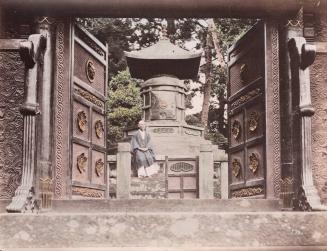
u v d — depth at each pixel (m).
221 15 6.70
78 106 7.00
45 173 6.13
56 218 5.27
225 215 5.33
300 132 6.11
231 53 8.43
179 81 19.38
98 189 7.73
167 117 19.09
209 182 14.88
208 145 15.01
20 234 5.25
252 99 7.27
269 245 5.33
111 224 5.28
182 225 5.30
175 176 15.23
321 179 6.71
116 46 26.70
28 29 6.60
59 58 6.57
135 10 6.54
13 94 6.68
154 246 5.26
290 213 5.40
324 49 6.62
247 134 7.50
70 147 6.49
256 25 7.14
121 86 24.19
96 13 6.55
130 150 14.40
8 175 6.55
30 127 5.88
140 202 6.28
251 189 7.18
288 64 6.54
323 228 5.40
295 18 6.62
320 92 6.85
